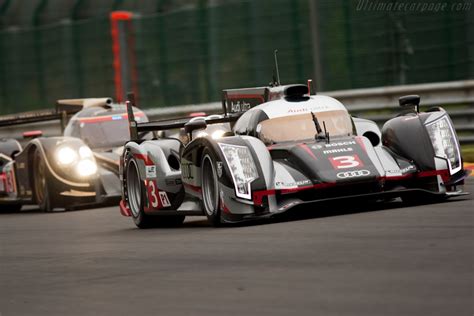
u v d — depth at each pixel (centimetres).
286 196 2733
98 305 1720
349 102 6278
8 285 2089
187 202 3041
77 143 4416
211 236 2619
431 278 1642
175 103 7619
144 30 7762
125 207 3444
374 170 2720
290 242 2291
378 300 1509
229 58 7256
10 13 8525
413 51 6250
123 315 1606
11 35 8512
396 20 6306
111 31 7888
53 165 4356
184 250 2386
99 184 4347
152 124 3619
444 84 5678
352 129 3016
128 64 7806
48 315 1678
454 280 1606
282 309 1521
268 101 3222
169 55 7625
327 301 1544
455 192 2892
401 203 2944
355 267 1834
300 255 2066
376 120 5906
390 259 1886
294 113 3019
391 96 6028
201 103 7462
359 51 6506
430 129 2884
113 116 4856
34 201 4519
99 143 4722
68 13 8244
